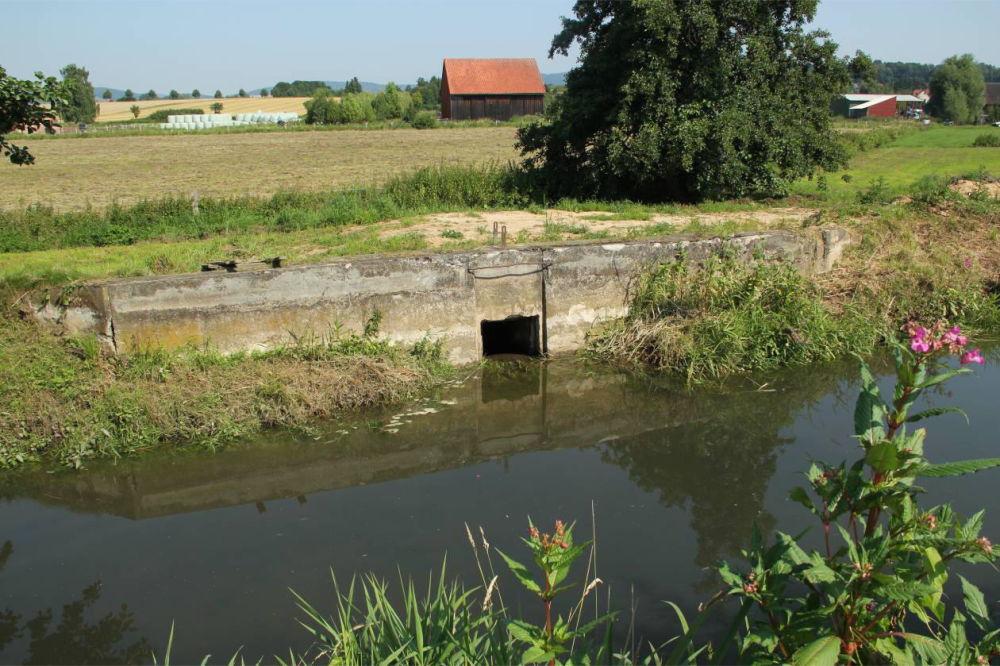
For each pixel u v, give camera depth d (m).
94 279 10.66
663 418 10.41
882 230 15.77
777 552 3.42
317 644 5.60
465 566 6.60
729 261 13.27
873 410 3.26
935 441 9.04
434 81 130.12
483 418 10.51
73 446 9.12
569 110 20.36
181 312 10.51
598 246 12.84
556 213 18.38
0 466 8.93
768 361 12.16
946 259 15.16
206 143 51.41
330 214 17.05
